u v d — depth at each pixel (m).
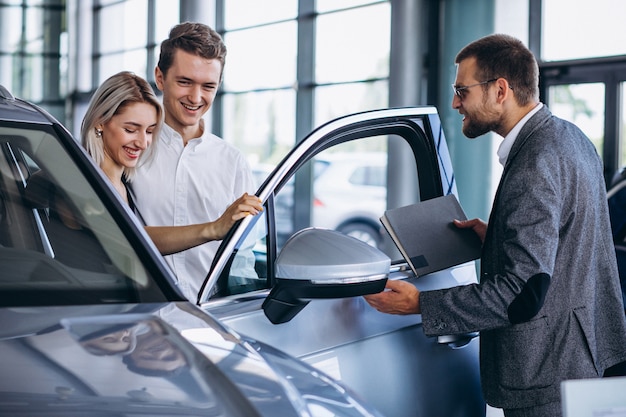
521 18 6.97
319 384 1.16
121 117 2.03
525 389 1.96
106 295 1.32
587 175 1.98
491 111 2.07
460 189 7.44
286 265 1.52
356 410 1.13
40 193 1.47
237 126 10.57
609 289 2.05
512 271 1.87
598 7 6.41
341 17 9.26
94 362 1.01
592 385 1.03
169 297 1.35
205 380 1.00
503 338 1.98
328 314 1.91
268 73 10.14
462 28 7.46
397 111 2.20
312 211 9.92
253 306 1.76
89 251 1.39
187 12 11.01
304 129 9.70
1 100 1.58
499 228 1.97
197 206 2.39
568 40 6.62
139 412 0.92
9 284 1.30
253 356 1.13
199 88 2.33
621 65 6.21
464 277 2.39
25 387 0.95
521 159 1.95
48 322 1.14
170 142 2.36
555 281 1.94
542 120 2.00
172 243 1.91
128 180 2.21
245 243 1.80
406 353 2.10
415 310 1.97
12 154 1.49
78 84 15.14
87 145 2.05
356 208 9.72
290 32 9.85
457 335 2.23
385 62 8.83
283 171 1.87
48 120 1.57
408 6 7.64
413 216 2.12
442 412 2.19
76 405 0.92
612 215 3.41
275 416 0.98
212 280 1.72
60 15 15.52
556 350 1.94
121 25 13.93
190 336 1.13
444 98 7.61
